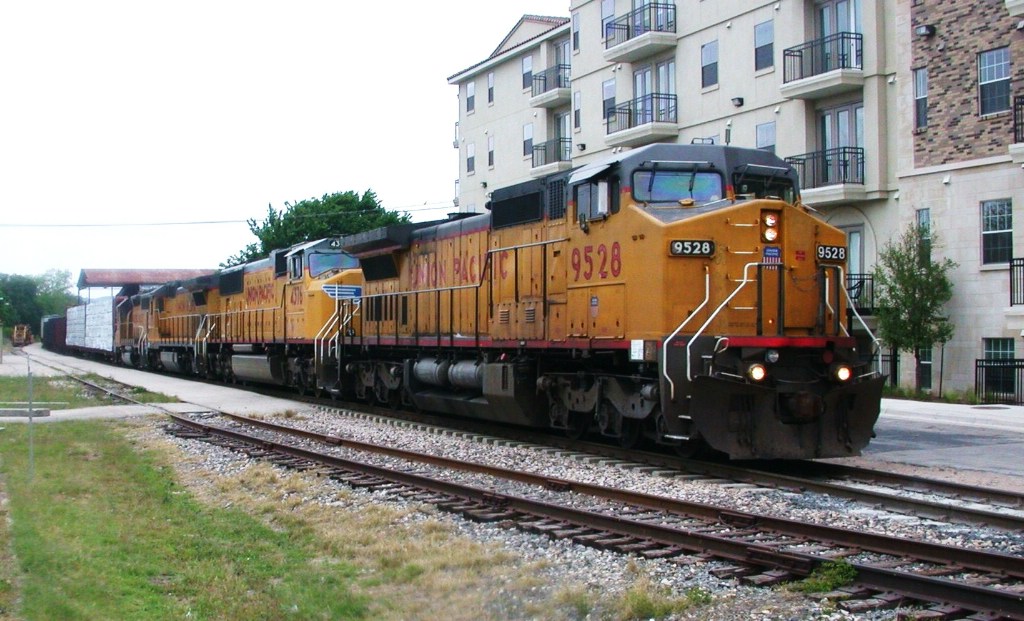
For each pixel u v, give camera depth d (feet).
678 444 46.14
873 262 91.45
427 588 25.55
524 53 153.17
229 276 115.65
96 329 203.62
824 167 93.97
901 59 87.45
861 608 22.20
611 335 46.09
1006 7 76.07
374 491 39.58
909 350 83.15
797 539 29.17
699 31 109.50
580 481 40.88
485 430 61.11
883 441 54.49
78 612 21.91
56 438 57.88
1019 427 60.49
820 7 95.61
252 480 42.55
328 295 84.79
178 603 23.94
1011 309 76.38
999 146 79.20
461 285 63.26
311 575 26.53
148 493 39.17
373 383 78.13
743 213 43.01
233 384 113.80
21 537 29.04
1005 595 21.20
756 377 40.47
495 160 162.50
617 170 45.96
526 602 23.81
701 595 23.26
